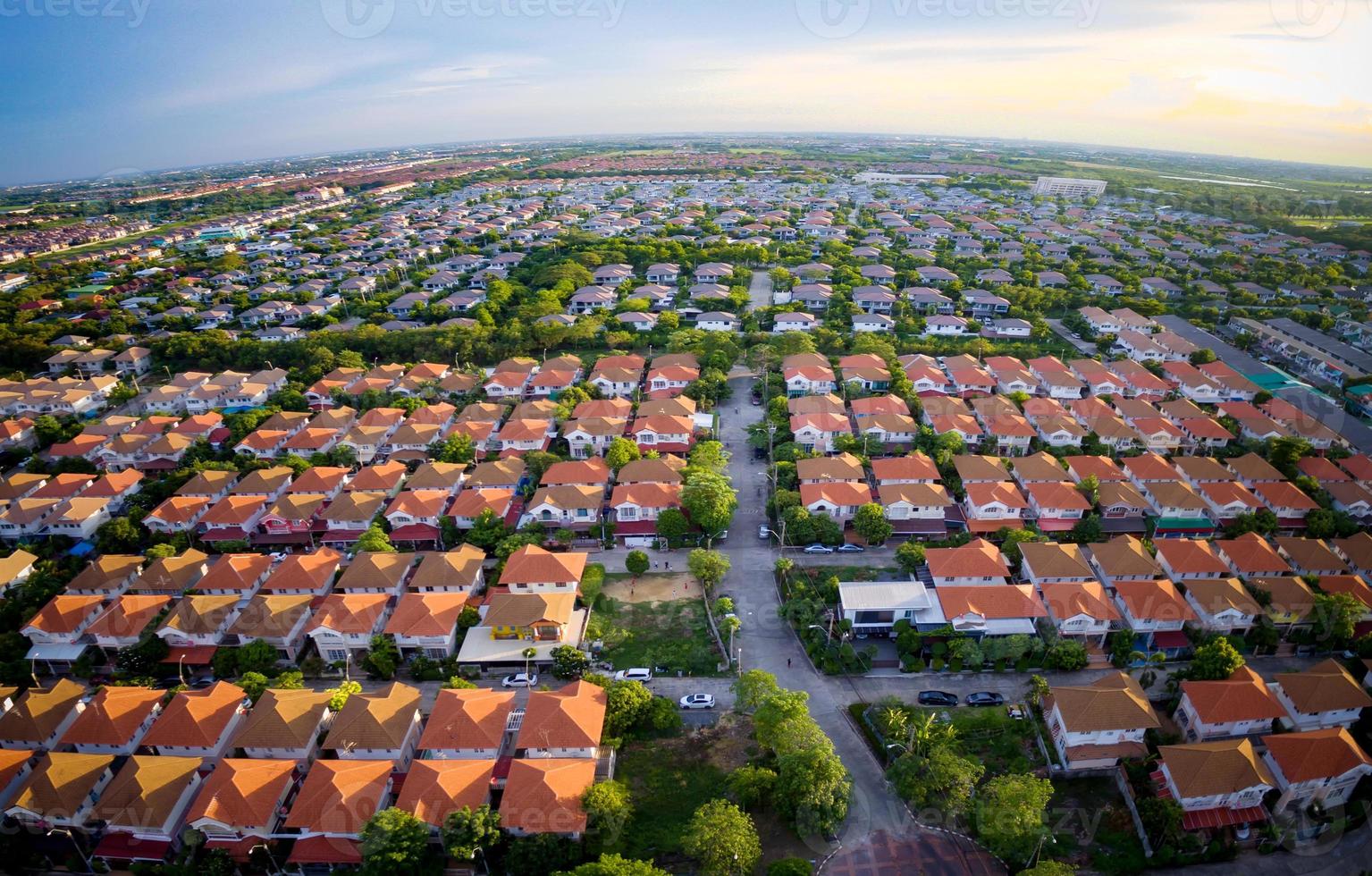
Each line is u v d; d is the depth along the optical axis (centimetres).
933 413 13412
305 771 7356
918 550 9819
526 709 7675
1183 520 10681
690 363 16200
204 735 7431
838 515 10912
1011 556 9938
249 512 11250
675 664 8700
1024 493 11356
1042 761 7312
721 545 10856
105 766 7188
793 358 15925
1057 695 7375
